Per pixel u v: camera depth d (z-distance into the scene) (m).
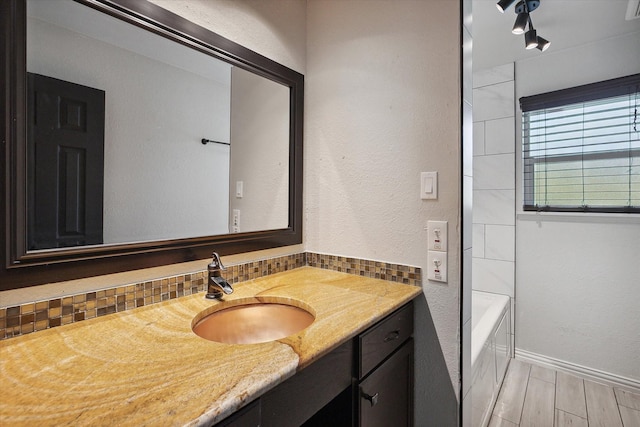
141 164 1.04
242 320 1.11
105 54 0.95
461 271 1.23
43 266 0.83
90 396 0.57
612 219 2.08
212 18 1.20
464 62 1.24
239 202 1.34
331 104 1.56
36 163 0.82
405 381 1.27
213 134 1.24
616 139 2.08
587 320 2.17
